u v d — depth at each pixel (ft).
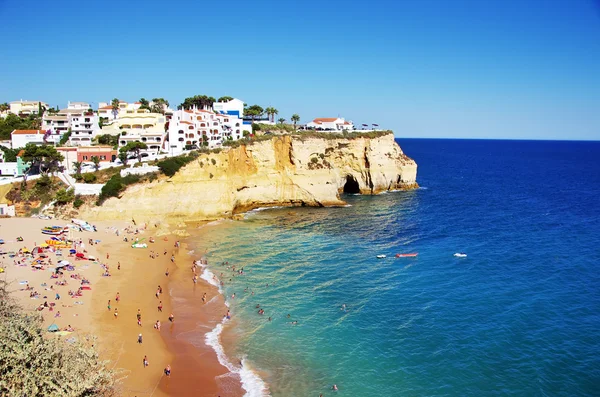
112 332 143.54
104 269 197.88
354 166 424.46
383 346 142.92
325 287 191.42
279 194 363.97
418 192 460.14
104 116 449.89
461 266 217.36
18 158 304.71
